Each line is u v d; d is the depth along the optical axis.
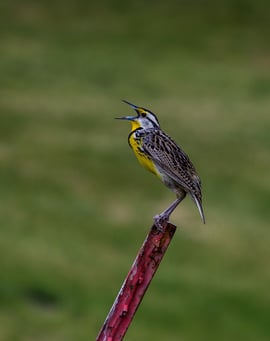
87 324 15.25
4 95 28.91
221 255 18.53
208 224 20.05
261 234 19.67
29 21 36.97
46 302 15.91
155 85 31.03
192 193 7.16
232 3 39.41
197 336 15.24
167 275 17.28
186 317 15.79
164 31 36.69
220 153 24.83
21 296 15.95
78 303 15.88
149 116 7.78
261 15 38.53
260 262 18.31
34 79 30.88
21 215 19.77
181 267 17.77
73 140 24.92
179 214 20.52
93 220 19.89
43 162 23.17
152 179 22.50
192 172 7.27
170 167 7.26
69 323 15.16
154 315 15.74
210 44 35.59
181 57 34.12
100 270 17.25
